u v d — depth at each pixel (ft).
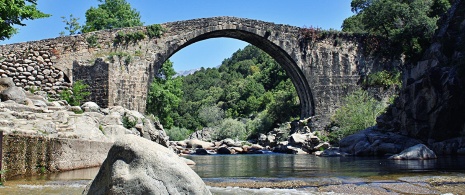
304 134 107.96
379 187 26.96
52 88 91.04
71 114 48.78
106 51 98.17
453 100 67.31
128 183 14.52
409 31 110.93
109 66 95.30
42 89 89.92
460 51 74.64
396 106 78.79
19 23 66.54
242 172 41.01
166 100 146.41
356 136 76.64
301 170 42.55
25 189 25.14
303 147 101.91
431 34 107.96
